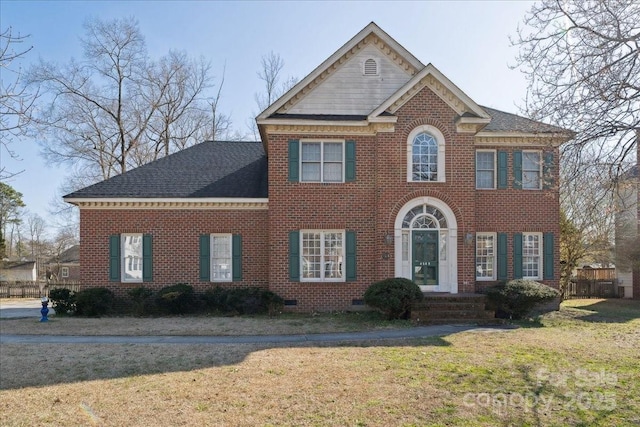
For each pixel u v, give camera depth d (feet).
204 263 59.47
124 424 20.62
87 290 55.83
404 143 55.57
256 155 72.08
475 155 60.29
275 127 57.06
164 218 59.67
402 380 27.04
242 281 59.88
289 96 57.57
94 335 42.24
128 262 59.72
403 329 44.42
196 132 128.77
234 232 60.08
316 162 57.82
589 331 43.78
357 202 57.41
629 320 51.21
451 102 55.83
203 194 59.57
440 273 55.72
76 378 27.76
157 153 123.75
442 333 42.42
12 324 48.52
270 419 21.09
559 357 32.78
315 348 35.99
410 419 21.07
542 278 59.77
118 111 116.37
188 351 34.96
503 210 59.93
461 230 55.36
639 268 73.82
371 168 57.52
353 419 21.07
